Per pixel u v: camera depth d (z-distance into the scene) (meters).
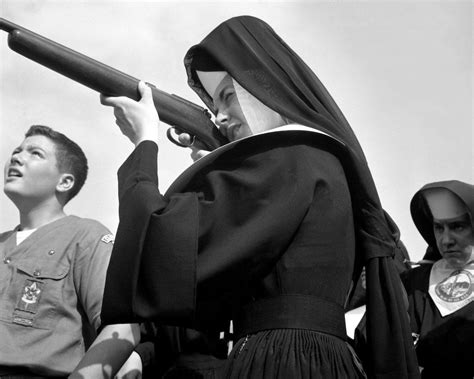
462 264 4.65
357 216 2.87
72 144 4.18
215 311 2.72
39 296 3.60
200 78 3.25
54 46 3.04
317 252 2.65
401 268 4.90
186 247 2.55
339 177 2.79
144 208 2.60
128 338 3.19
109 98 3.01
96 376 3.09
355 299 3.83
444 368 4.41
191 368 3.41
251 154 2.76
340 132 2.92
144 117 2.96
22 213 4.02
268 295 2.63
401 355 2.73
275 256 2.62
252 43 3.05
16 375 3.47
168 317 2.52
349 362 2.62
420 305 4.63
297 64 3.07
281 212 2.61
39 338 3.54
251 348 2.58
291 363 2.52
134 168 2.74
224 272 2.57
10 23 3.04
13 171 4.04
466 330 4.40
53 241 3.77
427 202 4.78
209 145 3.33
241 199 2.66
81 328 3.62
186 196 2.66
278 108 2.88
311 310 2.60
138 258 2.54
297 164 2.71
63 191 4.08
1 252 3.78
